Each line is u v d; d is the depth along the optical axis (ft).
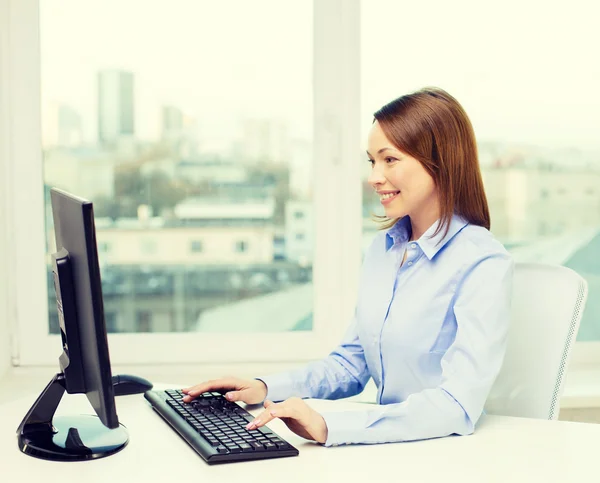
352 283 8.09
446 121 5.13
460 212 5.31
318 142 8.02
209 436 4.15
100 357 3.89
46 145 7.83
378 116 5.21
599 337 8.53
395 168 5.14
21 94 7.73
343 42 7.98
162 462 3.94
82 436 4.31
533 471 3.83
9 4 7.67
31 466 3.92
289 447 4.05
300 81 8.04
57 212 4.47
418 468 3.86
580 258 8.44
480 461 3.98
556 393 5.20
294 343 8.11
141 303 8.05
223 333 8.09
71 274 4.16
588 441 4.31
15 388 7.23
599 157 8.36
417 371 5.21
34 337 7.86
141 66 7.87
